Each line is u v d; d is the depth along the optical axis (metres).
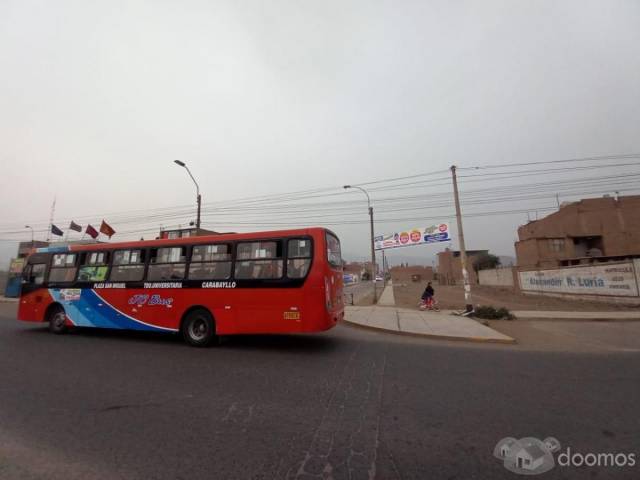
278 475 3.14
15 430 4.07
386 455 3.50
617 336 11.18
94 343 9.59
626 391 5.52
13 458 3.45
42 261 11.70
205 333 9.11
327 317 8.35
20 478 3.12
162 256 9.91
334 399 5.12
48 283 11.39
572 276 24.45
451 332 11.33
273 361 7.52
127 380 6.04
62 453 3.55
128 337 10.63
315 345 9.42
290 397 5.20
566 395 5.32
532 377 6.33
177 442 3.78
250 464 3.33
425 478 3.10
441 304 23.22
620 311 17.03
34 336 10.74
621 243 42.41
